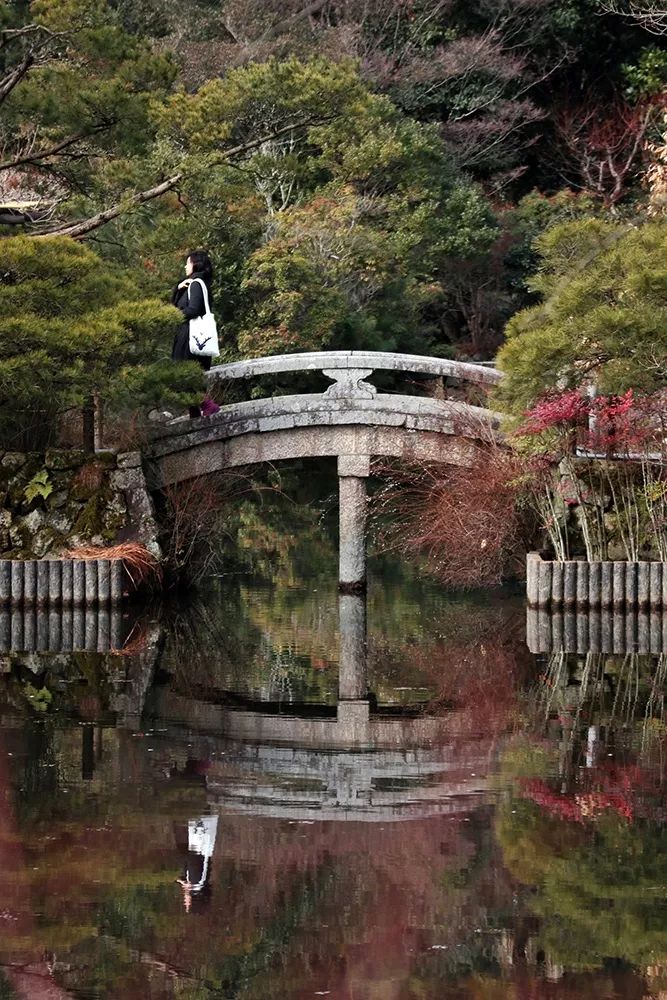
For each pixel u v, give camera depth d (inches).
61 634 698.8
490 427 807.1
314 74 792.9
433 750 467.5
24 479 810.8
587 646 666.2
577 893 340.8
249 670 610.2
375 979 298.2
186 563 849.5
